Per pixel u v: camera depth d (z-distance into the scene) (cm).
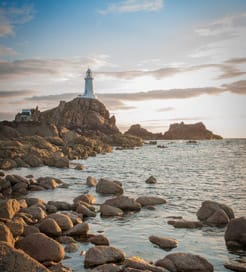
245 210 2402
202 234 1792
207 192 3212
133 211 2356
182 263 1326
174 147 13238
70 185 3603
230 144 15975
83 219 2116
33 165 5694
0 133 9788
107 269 1223
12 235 1469
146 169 5541
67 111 14738
